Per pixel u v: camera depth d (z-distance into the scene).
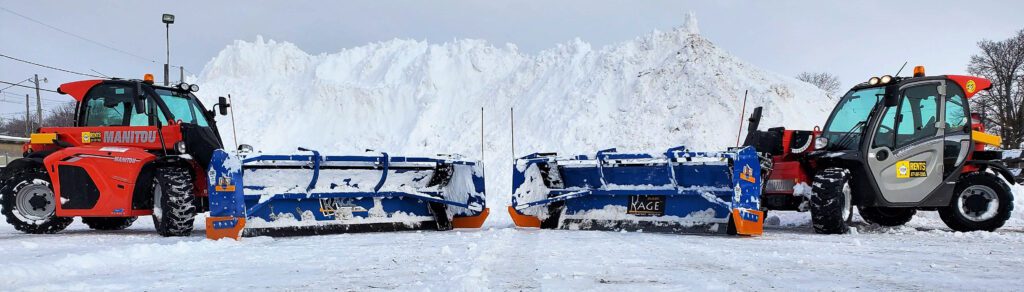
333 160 8.05
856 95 9.02
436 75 21.66
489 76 21.78
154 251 6.03
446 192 9.04
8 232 9.13
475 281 4.32
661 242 7.07
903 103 8.62
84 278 4.63
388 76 22.36
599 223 9.04
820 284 4.29
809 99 19.59
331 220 8.20
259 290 4.15
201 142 8.54
